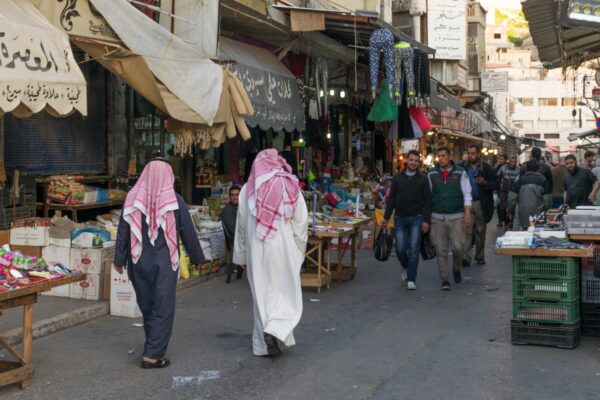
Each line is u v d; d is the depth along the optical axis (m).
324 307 8.41
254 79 11.66
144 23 8.18
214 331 7.18
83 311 7.50
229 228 9.78
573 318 6.45
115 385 5.42
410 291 9.44
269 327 6.02
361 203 15.00
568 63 14.19
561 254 6.35
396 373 5.75
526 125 78.44
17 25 6.27
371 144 22.36
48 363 5.98
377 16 12.48
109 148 11.33
